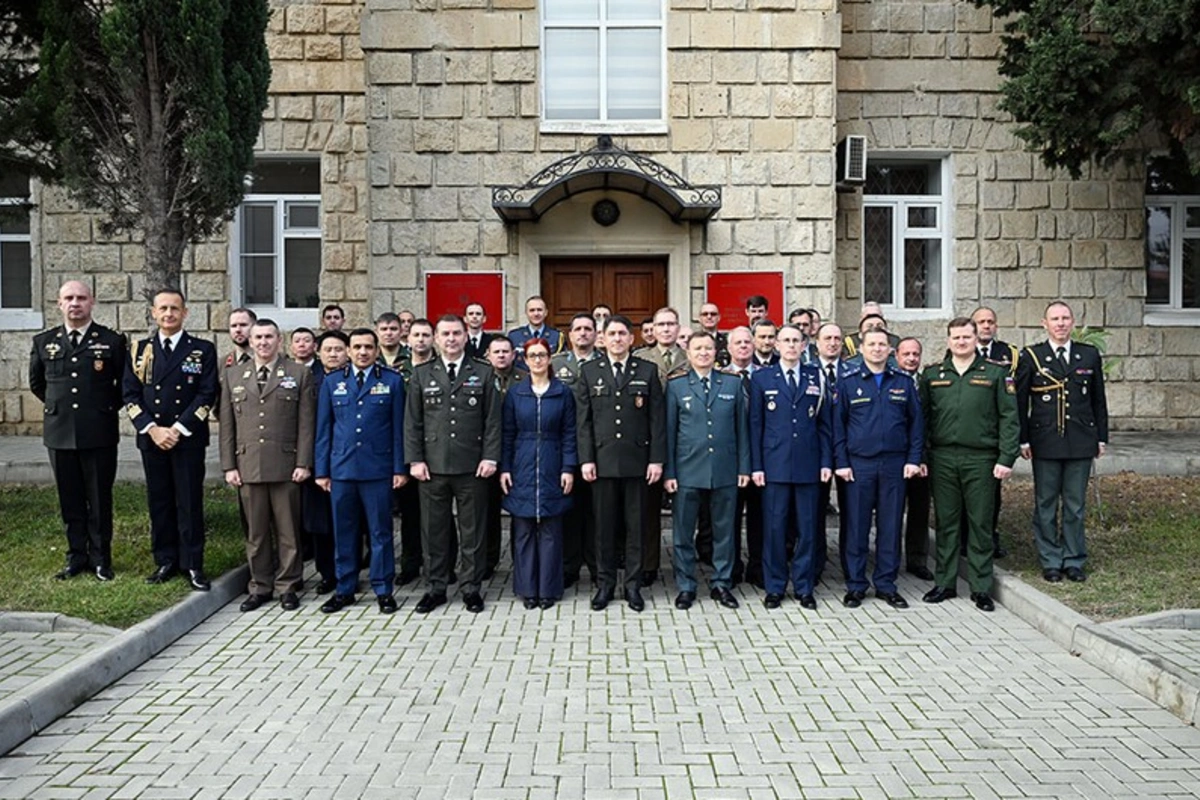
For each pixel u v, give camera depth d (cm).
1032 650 621
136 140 852
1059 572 736
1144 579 722
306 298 1320
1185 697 508
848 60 1296
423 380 713
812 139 1147
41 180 925
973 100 1305
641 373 724
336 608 712
